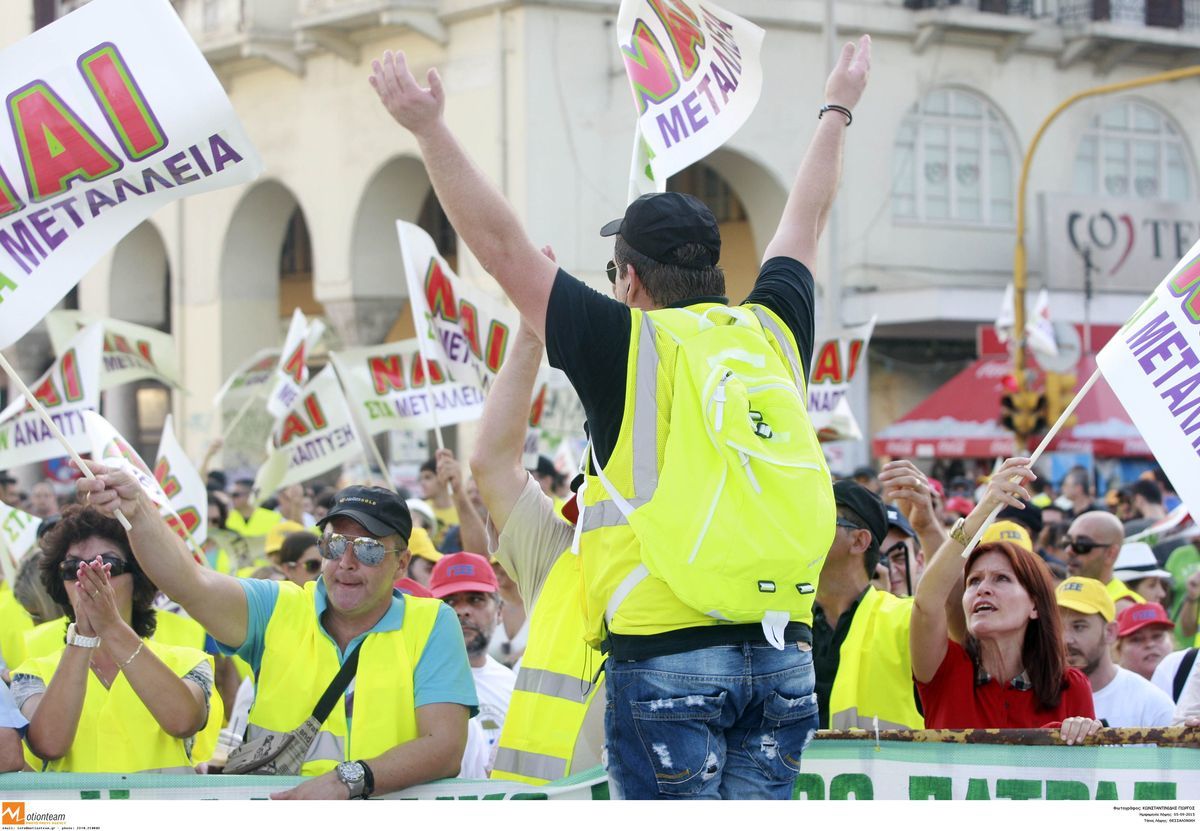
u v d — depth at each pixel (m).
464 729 5.02
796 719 3.71
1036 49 32.94
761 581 3.45
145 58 4.27
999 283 32.88
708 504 3.47
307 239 37.31
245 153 4.32
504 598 8.18
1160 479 26.86
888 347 32.97
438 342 8.75
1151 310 4.57
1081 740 4.90
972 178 32.66
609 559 3.65
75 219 4.34
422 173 31.72
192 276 35.59
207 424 34.97
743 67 4.91
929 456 30.09
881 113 31.55
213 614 4.97
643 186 4.93
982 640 5.48
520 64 28.05
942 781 4.99
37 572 7.15
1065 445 28.77
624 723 3.62
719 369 3.58
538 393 11.17
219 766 5.80
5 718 5.04
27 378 40.19
